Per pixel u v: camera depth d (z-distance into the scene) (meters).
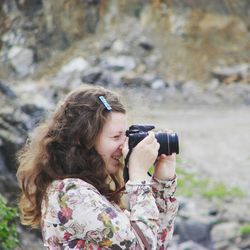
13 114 15.89
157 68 47.41
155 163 5.41
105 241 4.82
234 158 26.98
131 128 5.19
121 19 51.19
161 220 5.45
